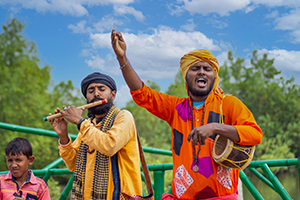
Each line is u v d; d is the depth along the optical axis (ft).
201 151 8.24
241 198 10.09
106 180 8.38
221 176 8.13
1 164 51.26
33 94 56.44
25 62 59.00
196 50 8.84
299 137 62.34
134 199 8.32
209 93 8.84
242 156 7.82
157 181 12.51
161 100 9.08
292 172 52.13
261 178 11.78
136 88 8.87
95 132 8.29
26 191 9.30
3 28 60.59
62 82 57.72
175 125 8.83
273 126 62.69
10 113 53.11
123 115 8.82
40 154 51.21
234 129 7.71
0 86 55.21
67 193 12.60
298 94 70.23
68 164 9.50
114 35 8.54
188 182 8.24
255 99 70.08
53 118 8.95
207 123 8.47
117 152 8.65
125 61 8.70
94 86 8.95
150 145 66.13
